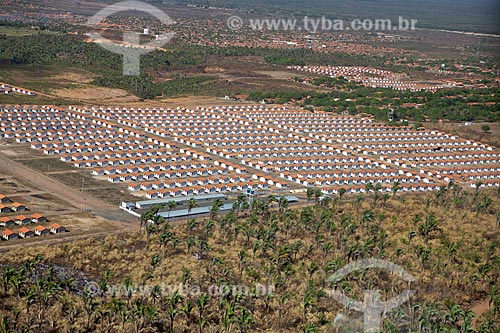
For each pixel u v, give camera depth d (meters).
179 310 139.12
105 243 169.88
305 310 146.12
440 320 147.12
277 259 165.75
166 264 160.50
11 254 157.50
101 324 133.00
